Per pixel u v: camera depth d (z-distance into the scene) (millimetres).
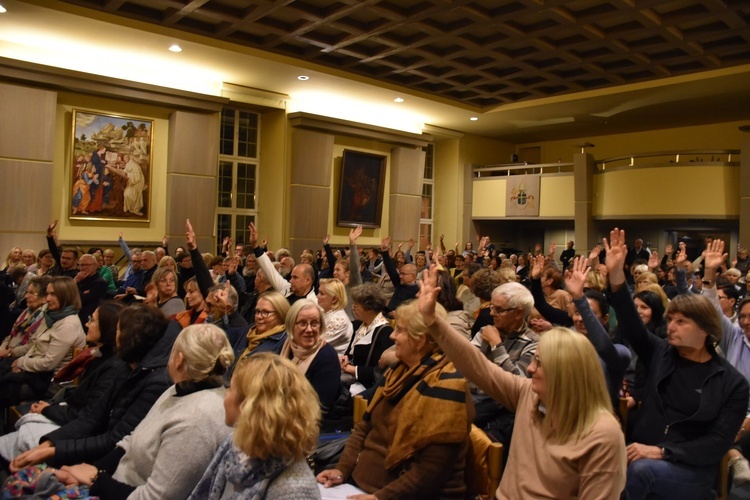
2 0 9211
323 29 11422
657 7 10391
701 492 2762
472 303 6801
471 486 2662
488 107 16719
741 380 2783
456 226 19266
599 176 16797
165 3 10086
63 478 2744
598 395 2033
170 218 12852
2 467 3498
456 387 2531
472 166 19641
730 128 17234
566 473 2002
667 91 14102
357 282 6676
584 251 16562
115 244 12352
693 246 16625
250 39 11781
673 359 2961
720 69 12781
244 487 1762
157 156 12945
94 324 3660
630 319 3088
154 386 3016
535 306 4707
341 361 4207
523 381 2377
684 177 15172
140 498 2307
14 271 7742
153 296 5613
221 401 2477
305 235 14828
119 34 10711
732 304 4867
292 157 14758
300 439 1744
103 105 12148
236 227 14789
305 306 3500
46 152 11242
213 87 13625
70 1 9664
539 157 21141
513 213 18359
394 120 17125
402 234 17250
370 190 16641
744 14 10383
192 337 2547
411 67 13414
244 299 6113
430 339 2715
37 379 4461
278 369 1805
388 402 2760
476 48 12203
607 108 15953
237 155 14750
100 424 3166
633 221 17422
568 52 12406
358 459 2842
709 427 2779
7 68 10656
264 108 14711
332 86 14164
